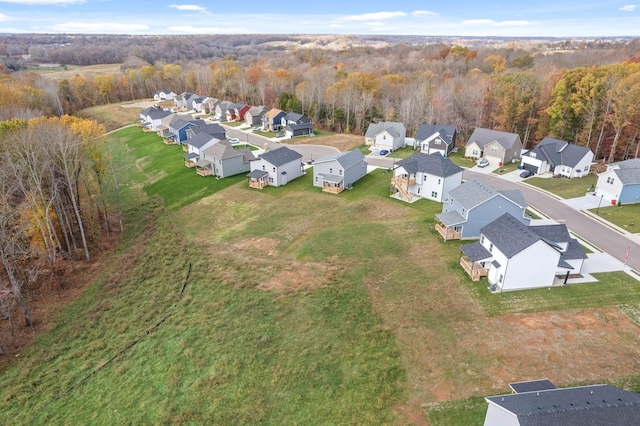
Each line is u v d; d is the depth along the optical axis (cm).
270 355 2608
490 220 3916
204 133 7162
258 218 4747
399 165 5122
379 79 11144
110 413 2298
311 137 8644
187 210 5138
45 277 3809
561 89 7012
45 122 5150
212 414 2220
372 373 2406
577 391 1858
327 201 5078
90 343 2914
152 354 2727
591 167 5922
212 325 2944
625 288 3073
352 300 3097
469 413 2105
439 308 2944
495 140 6397
